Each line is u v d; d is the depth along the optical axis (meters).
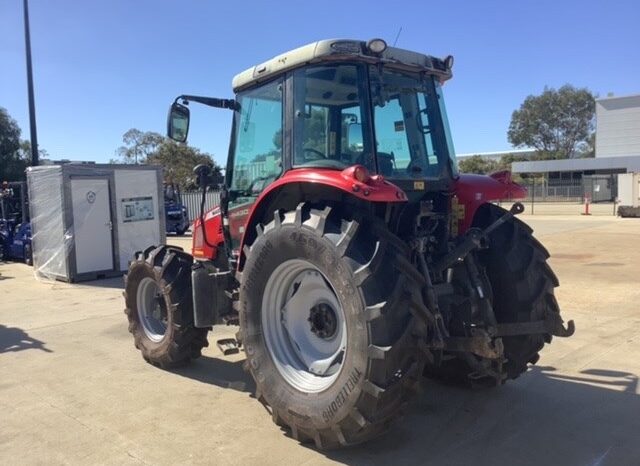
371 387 3.22
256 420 4.24
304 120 4.05
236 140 5.00
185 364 5.57
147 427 4.15
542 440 3.82
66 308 8.70
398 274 3.37
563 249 13.77
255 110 4.70
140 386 5.04
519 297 4.23
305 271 3.86
